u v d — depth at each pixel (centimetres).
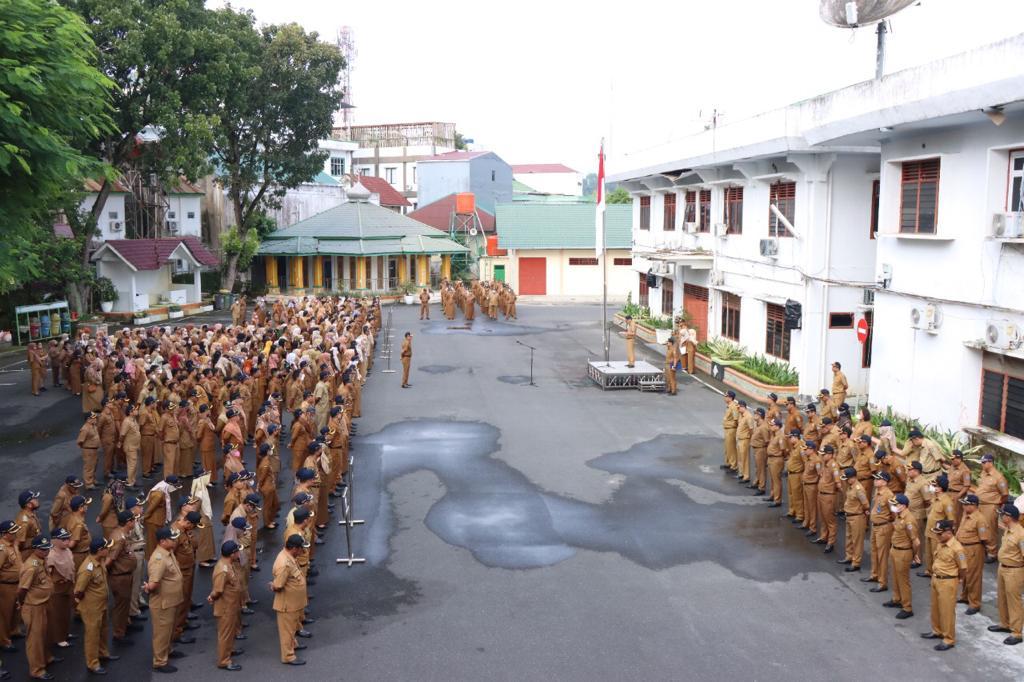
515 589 1311
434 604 1260
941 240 1845
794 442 1587
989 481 1413
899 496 1223
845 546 1473
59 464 1959
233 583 1084
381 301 5391
